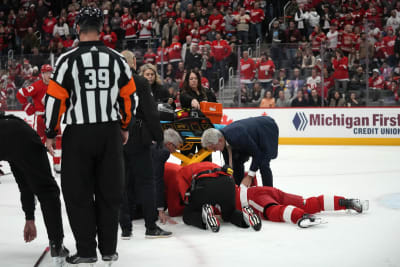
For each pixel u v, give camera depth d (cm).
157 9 2370
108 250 412
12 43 2559
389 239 528
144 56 1875
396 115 1694
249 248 502
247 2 2241
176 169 649
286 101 1822
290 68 1808
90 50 393
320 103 1795
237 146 641
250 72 1828
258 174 1101
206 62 1833
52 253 443
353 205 629
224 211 598
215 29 2233
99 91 392
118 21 2381
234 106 1856
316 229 578
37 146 437
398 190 853
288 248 499
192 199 593
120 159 409
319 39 2056
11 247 525
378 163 1242
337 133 1767
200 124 664
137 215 654
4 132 423
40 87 1122
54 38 2380
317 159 1348
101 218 411
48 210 440
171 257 474
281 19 2202
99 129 395
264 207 612
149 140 530
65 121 397
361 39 1797
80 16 400
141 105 525
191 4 2283
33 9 2516
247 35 2195
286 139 1831
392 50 1755
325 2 2205
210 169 607
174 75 1850
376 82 1772
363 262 445
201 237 551
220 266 443
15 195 859
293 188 891
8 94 1877
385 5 2166
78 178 399
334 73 1795
